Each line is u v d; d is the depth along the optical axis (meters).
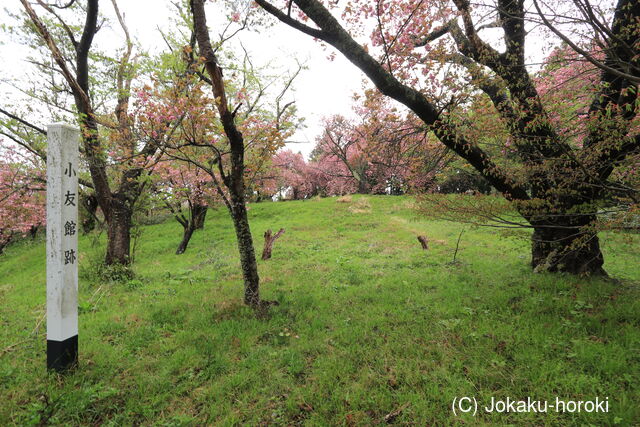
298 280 7.33
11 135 7.00
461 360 3.55
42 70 8.50
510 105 5.54
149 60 8.11
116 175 9.02
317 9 4.67
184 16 8.62
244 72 12.38
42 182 8.94
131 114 5.21
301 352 3.97
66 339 3.58
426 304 5.30
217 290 6.84
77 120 7.17
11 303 7.08
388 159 7.67
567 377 3.11
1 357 4.17
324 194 37.34
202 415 2.98
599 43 3.73
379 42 5.82
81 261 11.04
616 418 2.52
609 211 4.63
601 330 3.95
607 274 6.34
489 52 5.35
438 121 5.18
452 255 9.17
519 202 5.30
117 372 3.70
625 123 4.00
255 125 7.38
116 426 2.85
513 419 2.69
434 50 5.05
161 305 5.96
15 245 21.64
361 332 4.36
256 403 3.08
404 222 15.77
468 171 7.38
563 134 5.15
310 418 2.86
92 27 7.22
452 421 2.72
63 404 3.09
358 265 8.62
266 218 20.34
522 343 3.77
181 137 5.19
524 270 6.98
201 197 12.95
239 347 4.11
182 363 3.78
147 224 20.59
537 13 3.71
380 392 3.10
